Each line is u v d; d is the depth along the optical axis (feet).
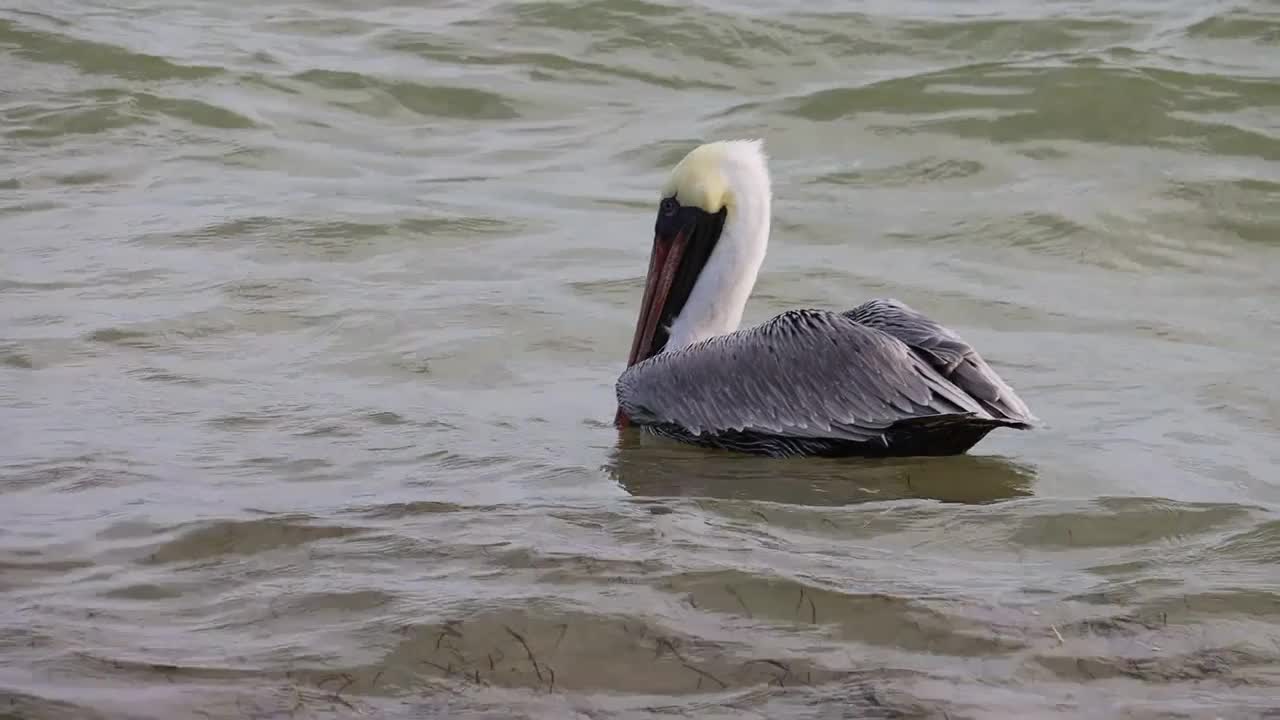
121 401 41.52
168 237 56.59
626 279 53.31
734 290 43.37
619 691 25.80
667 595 28.68
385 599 28.50
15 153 65.98
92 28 78.54
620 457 38.45
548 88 75.56
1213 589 29.68
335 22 83.87
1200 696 25.89
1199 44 76.43
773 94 74.43
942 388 36.70
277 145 68.23
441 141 70.18
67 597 28.84
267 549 30.99
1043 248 58.03
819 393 38.17
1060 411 42.83
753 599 28.66
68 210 59.77
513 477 36.29
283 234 57.06
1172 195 62.03
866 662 26.73
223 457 37.27
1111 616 28.45
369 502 33.81
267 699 25.22
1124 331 49.90
